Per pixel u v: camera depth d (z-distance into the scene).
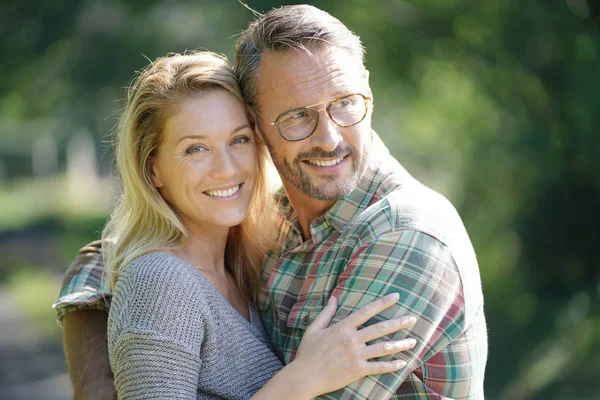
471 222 11.67
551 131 10.52
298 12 2.89
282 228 3.21
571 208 10.72
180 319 2.59
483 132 11.98
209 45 15.70
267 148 3.12
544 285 10.88
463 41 11.78
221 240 3.09
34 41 13.70
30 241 22.95
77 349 2.96
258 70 2.89
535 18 10.59
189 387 2.55
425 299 2.55
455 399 2.70
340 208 2.89
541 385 8.80
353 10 11.72
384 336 2.52
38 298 15.49
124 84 15.78
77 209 27.95
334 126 2.82
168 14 15.32
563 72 10.55
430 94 13.12
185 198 2.93
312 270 2.92
